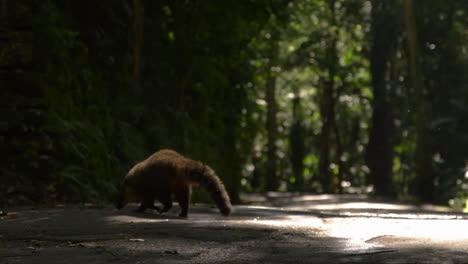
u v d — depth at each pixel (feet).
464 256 16.65
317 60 125.49
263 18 70.79
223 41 69.62
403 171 129.59
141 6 59.16
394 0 113.80
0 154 43.60
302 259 17.40
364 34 124.06
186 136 63.10
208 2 67.56
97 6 58.44
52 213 31.71
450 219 28.86
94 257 18.65
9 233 23.66
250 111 85.10
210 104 71.26
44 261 18.17
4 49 45.55
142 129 58.65
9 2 46.88
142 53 63.05
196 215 32.78
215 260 17.80
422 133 101.04
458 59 119.44
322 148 146.82
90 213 31.22
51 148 44.86
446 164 115.96
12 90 45.57
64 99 48.52
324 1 122.83
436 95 119.75
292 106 162.71
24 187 42.34
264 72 92.32
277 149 150.71
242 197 94.94
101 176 48.24
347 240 20.36
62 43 49.32
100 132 50.75
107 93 56.54
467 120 116.06
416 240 19.71
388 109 122.11
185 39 67.10
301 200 88.02
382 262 16.40
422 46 115.85
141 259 18.17
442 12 115.96
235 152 75.92
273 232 22.75
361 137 157.58
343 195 113.19
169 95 64.59
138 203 41.57
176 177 31.17
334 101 131.95
